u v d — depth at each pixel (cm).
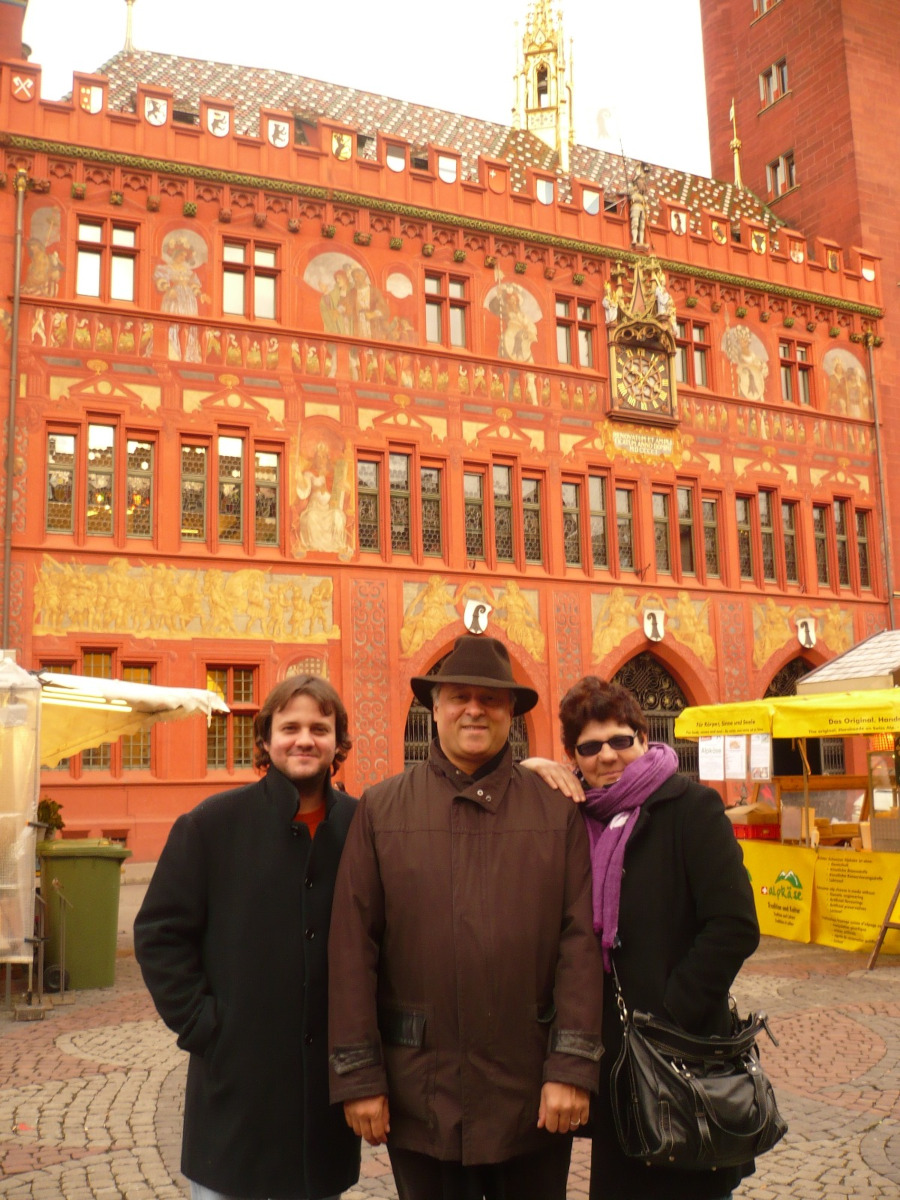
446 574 2434
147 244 2233
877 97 3466
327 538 2317
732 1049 354
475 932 345
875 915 1323
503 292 2600
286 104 2852
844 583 3070
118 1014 995
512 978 343
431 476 2478
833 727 1337
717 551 2848
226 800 379
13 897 1000
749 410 2938
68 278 2162
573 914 354
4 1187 556
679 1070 343
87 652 2106
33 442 2098
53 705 1205
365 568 2342
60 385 2133
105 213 2203
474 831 358
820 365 3091
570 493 2652
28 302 2122
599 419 2691
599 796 385
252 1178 344
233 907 364
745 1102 343
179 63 2817
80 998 1074
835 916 1380
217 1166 346
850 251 3247
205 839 371
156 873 370
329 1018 342
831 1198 542
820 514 3050
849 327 3162
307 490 2314
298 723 379
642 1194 353
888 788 1469
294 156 2383
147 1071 789
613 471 2691
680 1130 335
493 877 351
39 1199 539
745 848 1530
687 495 2831
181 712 1273
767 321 3005
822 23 3538
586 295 2720
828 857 1398
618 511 2712
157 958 357
